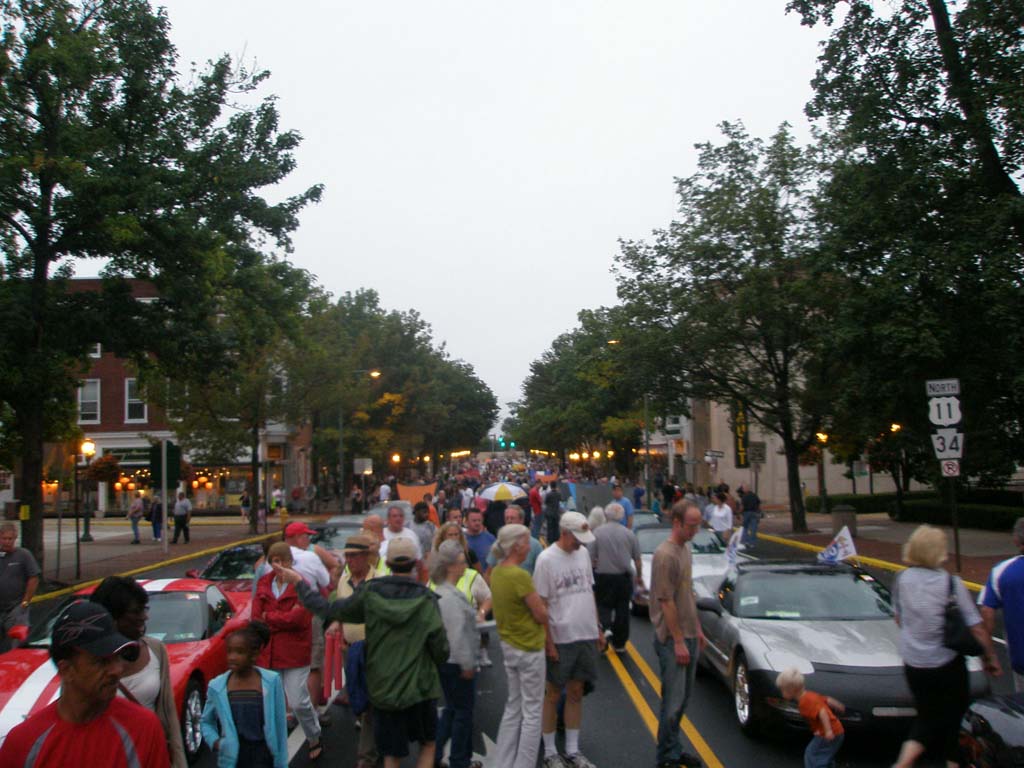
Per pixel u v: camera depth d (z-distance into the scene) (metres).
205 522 47.28
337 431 50.66
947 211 20.53
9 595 10.16
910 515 34.78
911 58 21.20
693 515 7.08
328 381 38.19
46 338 20.27
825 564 9.80
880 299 20.56
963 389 21.41
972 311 20.41
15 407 20.56
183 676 7.67
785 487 52.34
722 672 9.04
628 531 10.98
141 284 47.03
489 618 10.12
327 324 41.94
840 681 7.36
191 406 35.97
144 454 51.34
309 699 7.74
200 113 21.16
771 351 30.86
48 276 21.56
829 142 29.19
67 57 18.39
